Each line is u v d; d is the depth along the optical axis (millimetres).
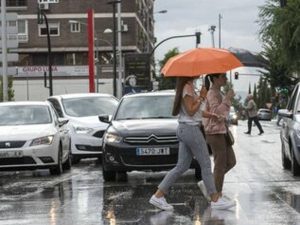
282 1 36500
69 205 10477
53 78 76812
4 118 15945
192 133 9547
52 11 76000
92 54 44062
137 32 76062
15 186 13117
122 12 74188
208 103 9859
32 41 76125
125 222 8906
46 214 9695
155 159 12828
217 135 9875
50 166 14922
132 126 13172
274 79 72438
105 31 69938
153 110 14320
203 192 11492
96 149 18328
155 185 12688
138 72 50312
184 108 9562
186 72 9430
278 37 38281
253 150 21109
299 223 8602
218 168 9875
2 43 28125
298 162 13336
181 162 9750
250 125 31484
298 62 38562
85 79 76688
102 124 18406
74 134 18375
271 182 12750
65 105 19547
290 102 15438
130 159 12922
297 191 11477
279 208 9734
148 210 9789
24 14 75938
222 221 8805
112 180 13617
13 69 28500
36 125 15500
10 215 9672
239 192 11398
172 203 10375
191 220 8922
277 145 23375
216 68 9516
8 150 14531
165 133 12859
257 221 8758
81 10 75688
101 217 9336
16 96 77000
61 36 76000
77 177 14641
